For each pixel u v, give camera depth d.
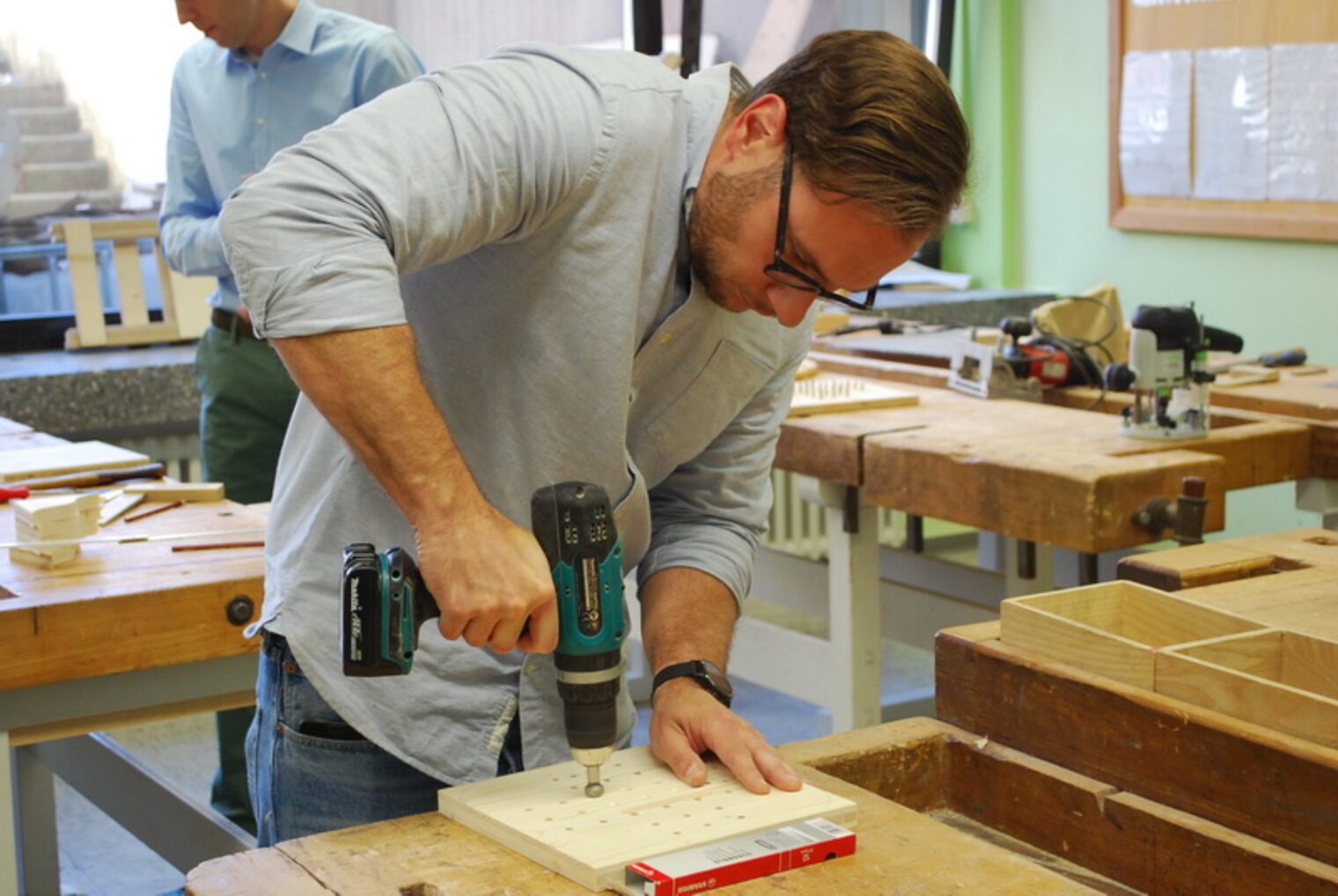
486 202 1.24
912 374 3.19
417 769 1.49
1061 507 2.22
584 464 1.41
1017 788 1.38
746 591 1.60
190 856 2.23
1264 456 2.51
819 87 1.24
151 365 3.70
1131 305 4.70
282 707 1.50
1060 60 4.80
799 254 1.27
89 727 1.78
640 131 1.31
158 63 4.01
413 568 1.17
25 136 3.91
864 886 1.08
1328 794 1.14
